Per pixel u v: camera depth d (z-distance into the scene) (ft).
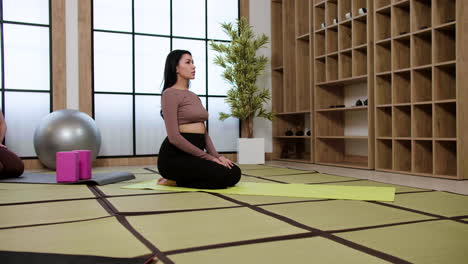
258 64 16.31
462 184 9.34
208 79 17.34
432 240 4.41
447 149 11.16
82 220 5.48
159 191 8.18
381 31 12.97
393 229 4.90
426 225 5.10
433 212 5.92
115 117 15.69
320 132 15.65
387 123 13.14
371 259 3.76
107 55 15.55
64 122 12.78
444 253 3.93
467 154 10.33
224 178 8.26
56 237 4.59
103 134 15.48
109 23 15.58
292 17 17.54
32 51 14.55
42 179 10.15
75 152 9.39
